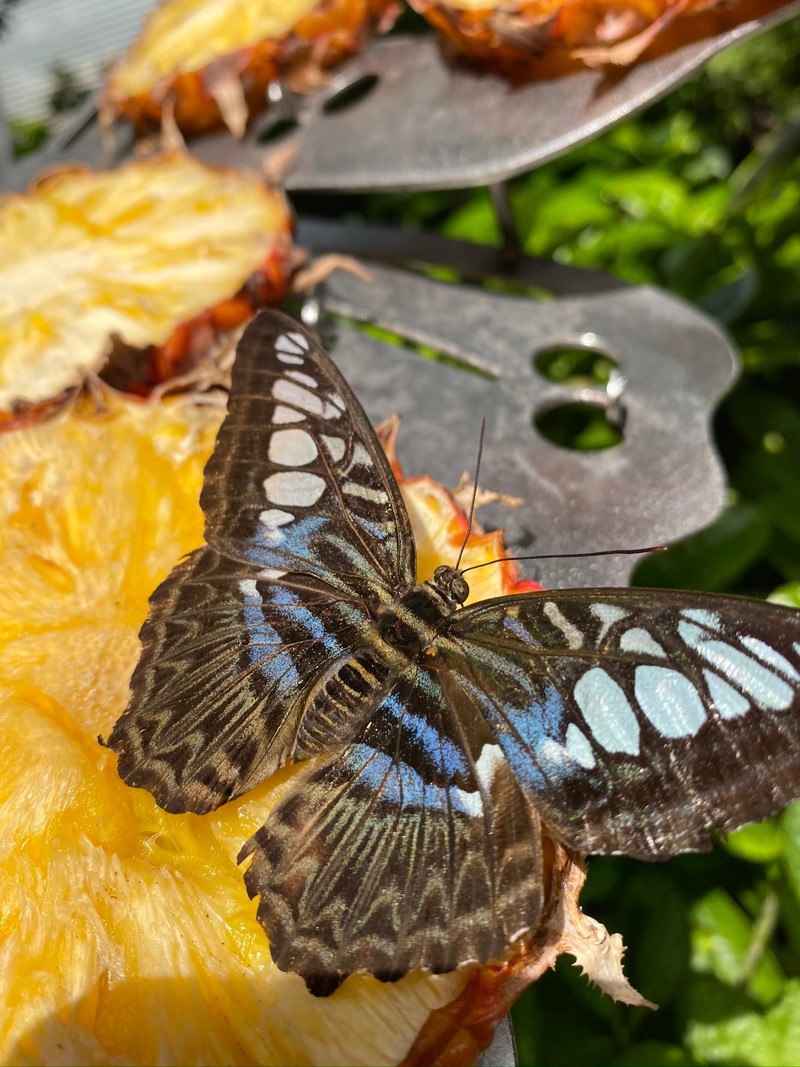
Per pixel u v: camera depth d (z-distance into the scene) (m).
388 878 0.19
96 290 0.28
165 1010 0.19
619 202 0.39
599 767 0.18
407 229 0.33
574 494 0.25
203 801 0.19
